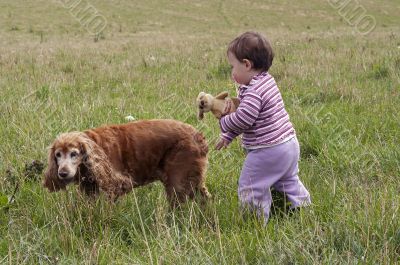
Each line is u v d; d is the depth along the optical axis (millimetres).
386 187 6371
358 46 21812
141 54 21078
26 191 6895
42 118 9781
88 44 27188
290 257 4957
